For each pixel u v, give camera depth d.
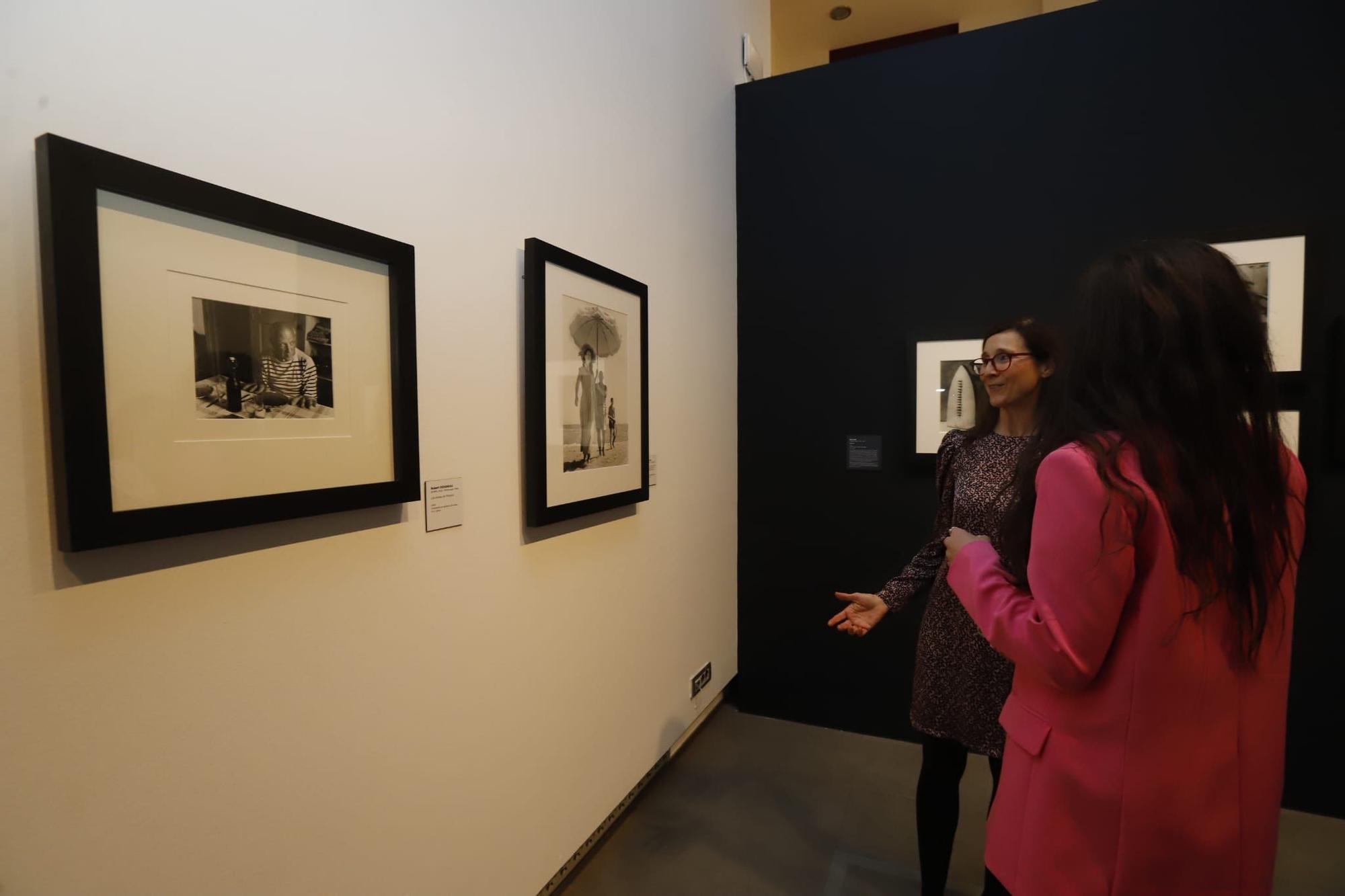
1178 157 2.37
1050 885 0.85
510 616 1.63
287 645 1.10
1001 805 0.96
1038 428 1.00
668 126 2.45
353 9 1.19
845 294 2.91
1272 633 0.82
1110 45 2.46
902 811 2.30
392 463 1.25
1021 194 2.60
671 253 2.48
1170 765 0.78
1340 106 2.17
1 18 0.75
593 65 1.96
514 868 1.65
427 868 1.39
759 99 3.06
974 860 2.04
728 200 3.04
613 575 2.11
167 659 0.93
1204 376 0.77
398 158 1.29
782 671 3.07
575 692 1.91
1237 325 0.78
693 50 2.67
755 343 3.10
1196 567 0.76
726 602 3.05
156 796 0.92
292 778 1.11
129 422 0.85
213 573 0.99
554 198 1.77
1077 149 2.51
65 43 0.81
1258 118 2.27
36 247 0.79
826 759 2.68
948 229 2.72
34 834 0.80
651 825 2.23
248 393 1.00
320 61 1.13
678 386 2.57
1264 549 0.77
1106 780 0.81
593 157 1.96
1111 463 0.78
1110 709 0.81
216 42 0.97
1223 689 0.79
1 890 0.77
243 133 1.01
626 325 2.09
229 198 0.94
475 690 1.52
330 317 1.12
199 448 0.93
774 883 1.94
